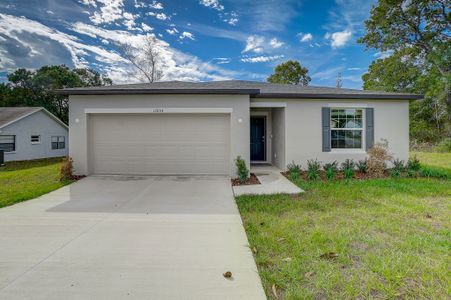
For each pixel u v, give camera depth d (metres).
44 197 6.23
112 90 8.27
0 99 29.56
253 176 8.75
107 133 8.80
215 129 8.75
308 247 3.43
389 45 19.16
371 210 4.97
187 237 3.84
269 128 11.98
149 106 8.55
